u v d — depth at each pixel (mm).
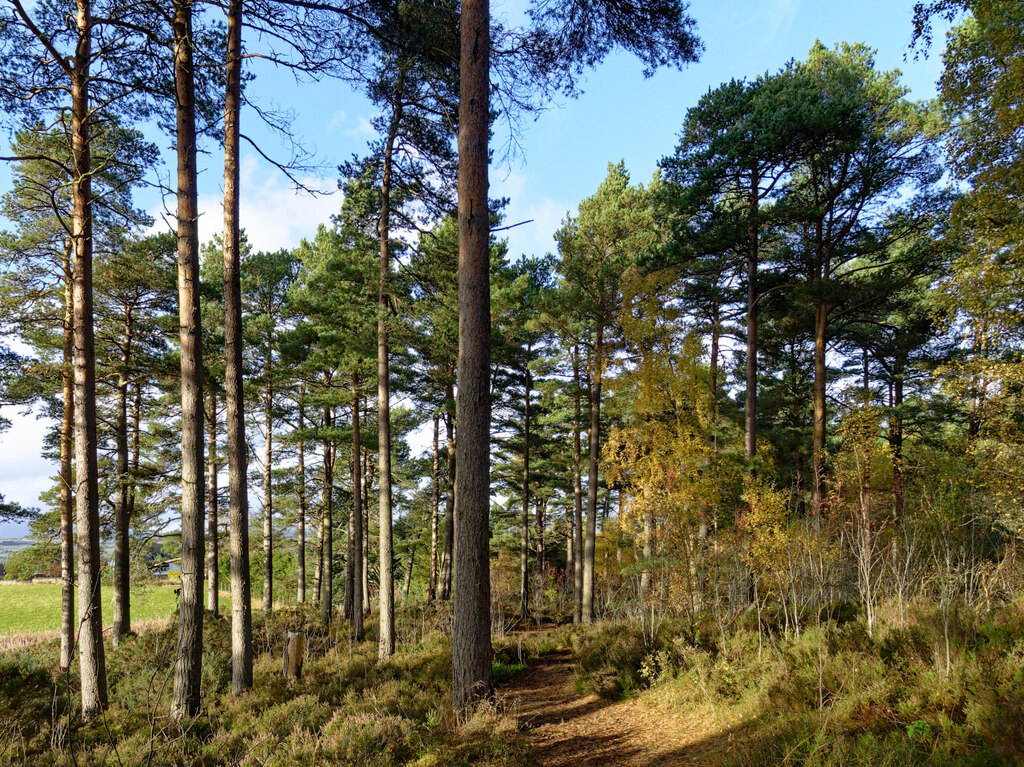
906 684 5188
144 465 17188
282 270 21312
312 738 5719
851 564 9109
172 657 9484
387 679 9055
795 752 4586
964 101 9859
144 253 14633
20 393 13195
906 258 14469
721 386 23516
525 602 22297
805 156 14305
